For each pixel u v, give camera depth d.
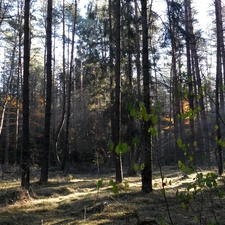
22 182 10.34
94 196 8.80
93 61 17.84
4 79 29.97
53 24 25.42
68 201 8.48
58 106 41.22
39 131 32.72
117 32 11.91
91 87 20.06
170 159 26.61
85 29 22.03
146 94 8.82
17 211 7.27
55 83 37.97
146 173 9.02
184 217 6.09
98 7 20.16
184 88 3.22
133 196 8.50
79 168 22.45
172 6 9.01
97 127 27.88
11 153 30.55
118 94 11.72
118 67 11.80
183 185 10.24
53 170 20.38
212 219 5.71
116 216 6.42
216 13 15.12
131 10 13.66
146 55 9.15
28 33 10.93
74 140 29.88
